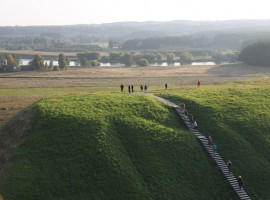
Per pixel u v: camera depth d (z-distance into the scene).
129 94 76.00
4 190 47.59
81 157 53.69
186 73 199.38
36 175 50.28
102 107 66.62
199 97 77.81
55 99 70.62
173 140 60.28
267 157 61.28
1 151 57.47
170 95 77.56
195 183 54.00
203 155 58.97
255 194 54.25
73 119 60.88
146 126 62.34
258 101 77.50
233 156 60.00
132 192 50.16
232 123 67.69
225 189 54.12
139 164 54.88
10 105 104.44
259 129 66.94
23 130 59.41
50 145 55.41
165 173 54.19
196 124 64.50
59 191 48.66
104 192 49.72
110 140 57.50
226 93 81.56
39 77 177.25
